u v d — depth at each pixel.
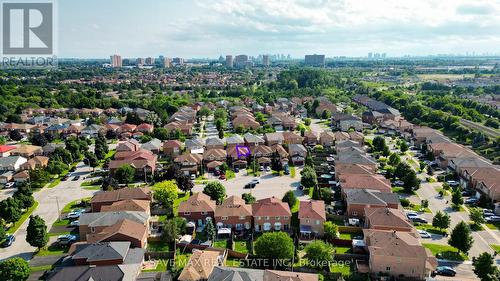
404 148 168.62
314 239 95.50
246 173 144.12
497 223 103.75
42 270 83.56
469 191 123.94
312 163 147.88
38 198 123.44
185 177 127.19
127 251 83.69
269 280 72.38
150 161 143.50
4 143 191.62
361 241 90.81
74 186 134.00
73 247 86.31
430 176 140.12
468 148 172.50
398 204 105.50
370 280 78.88
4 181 139.12
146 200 112.12
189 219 103.19
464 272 81.75
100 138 182.38
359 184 116.38
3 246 94.12
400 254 79.31
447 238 96.31
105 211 102.44
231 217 100.38
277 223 100.00
